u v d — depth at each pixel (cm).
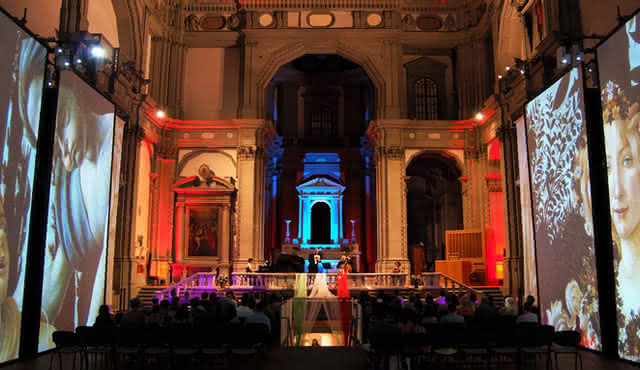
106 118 1559
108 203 1573
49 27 1678
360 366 977
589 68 1334
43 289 1178
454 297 1366
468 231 2591
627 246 1081
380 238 2639
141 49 2350
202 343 938
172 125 2667
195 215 2523
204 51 2808
